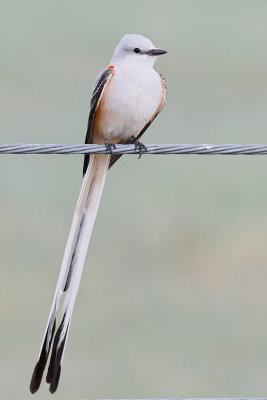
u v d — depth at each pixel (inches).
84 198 356.5
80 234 348.8
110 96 366.0
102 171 358.6
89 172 358.3
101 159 358.0
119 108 366.6
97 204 355.9
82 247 345.7
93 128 376.5
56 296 333.7
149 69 370.9
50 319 329.1
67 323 330.0
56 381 323.9
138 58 369.7
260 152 319.0
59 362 324.8
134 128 374.6
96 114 370.9
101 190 357.7
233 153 320.2
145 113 370.9
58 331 328.5
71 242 345.7
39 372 322.3
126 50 370.6
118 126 371.9
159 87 371.2
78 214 353.4
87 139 380.5
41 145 315.3
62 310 331.6
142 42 369.7
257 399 302.7
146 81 366.9
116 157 363.6
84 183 357.7
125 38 372.8
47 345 325.1
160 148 326.6
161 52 370.6
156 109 374.3
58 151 318.0
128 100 365.7
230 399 300.0
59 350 326.3
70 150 319.6
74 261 341.7
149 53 370.0
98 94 366.9
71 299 333.7
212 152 320.5
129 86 365.4
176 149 326.0
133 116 369.1
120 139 381.7
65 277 337.7
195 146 322.0
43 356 323.9
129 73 366.3
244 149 320.2
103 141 381.7
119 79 365.7
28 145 315.0
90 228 351.3
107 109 368.2
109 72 367.2
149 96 368.5
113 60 376.2
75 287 336.2
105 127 373.1
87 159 366.0
